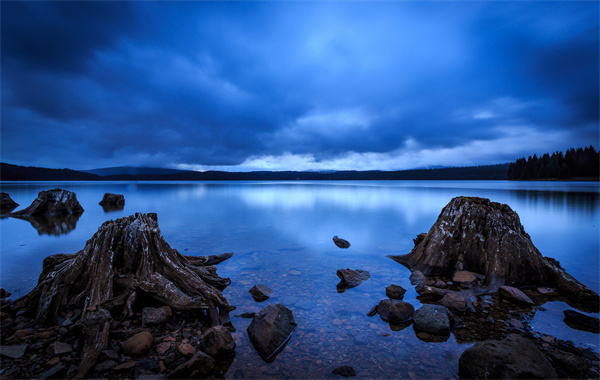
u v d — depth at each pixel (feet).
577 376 14.21
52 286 21.59
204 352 15.83
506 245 29.22
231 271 32.50
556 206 109.60
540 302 23.81
